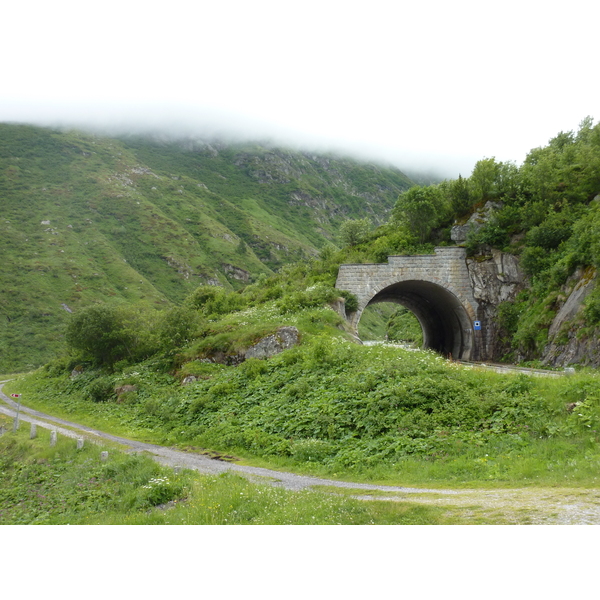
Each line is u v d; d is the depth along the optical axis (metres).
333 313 37.91
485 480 14.26
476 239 44.06
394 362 24.17
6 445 28.64
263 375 29.22
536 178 43.56
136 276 136.25
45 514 17.38
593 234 32.88
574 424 16.88
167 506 14.98
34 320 98.06
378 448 18.34
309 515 11.64
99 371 42.97
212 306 50.94
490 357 42.62
